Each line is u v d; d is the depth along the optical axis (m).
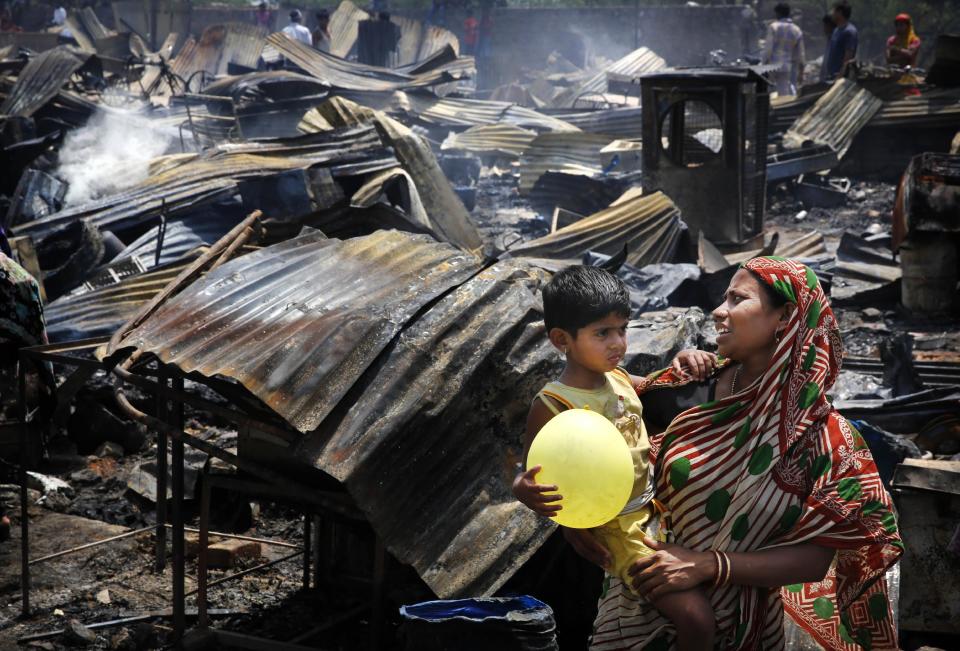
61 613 4.35
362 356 3.54
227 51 26.72
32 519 5.39
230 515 5.11
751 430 2.26
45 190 10.09
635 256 9.80
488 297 3.85
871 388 6.56
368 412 3.46
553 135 15.27
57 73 14.59
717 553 2.23
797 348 2.24
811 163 14.73
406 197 9.17
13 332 4.53
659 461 2.40
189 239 9.30
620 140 15.25
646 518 2.34
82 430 6.44
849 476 2.25
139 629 4.09
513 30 28.70
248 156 10.02
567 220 12.02
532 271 4.40
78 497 5.74
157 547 4.82
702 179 10.90
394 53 25.88
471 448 3.52
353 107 11.14
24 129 13.08
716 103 10.66
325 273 4.05
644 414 2.83
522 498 2.18
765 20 28.19
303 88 17.52
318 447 3.39
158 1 32.16
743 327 2.29
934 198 8.80
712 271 8.99
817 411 2.25
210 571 4.84
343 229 6.24
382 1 28.61
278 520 5.50
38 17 31.98
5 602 4.46
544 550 3.83
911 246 9.02
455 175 15.42
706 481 2.29
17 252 8.17
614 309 2.21
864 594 2.61
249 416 3.66
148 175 10.65
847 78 16.53
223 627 4.21
